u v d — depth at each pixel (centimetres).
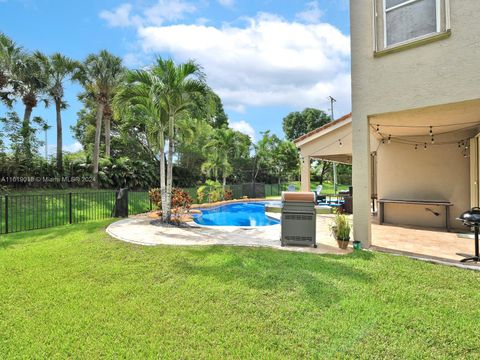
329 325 287
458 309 316
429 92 507
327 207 1315
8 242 657
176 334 275
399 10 545
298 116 4391
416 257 507
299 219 601
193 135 1129
